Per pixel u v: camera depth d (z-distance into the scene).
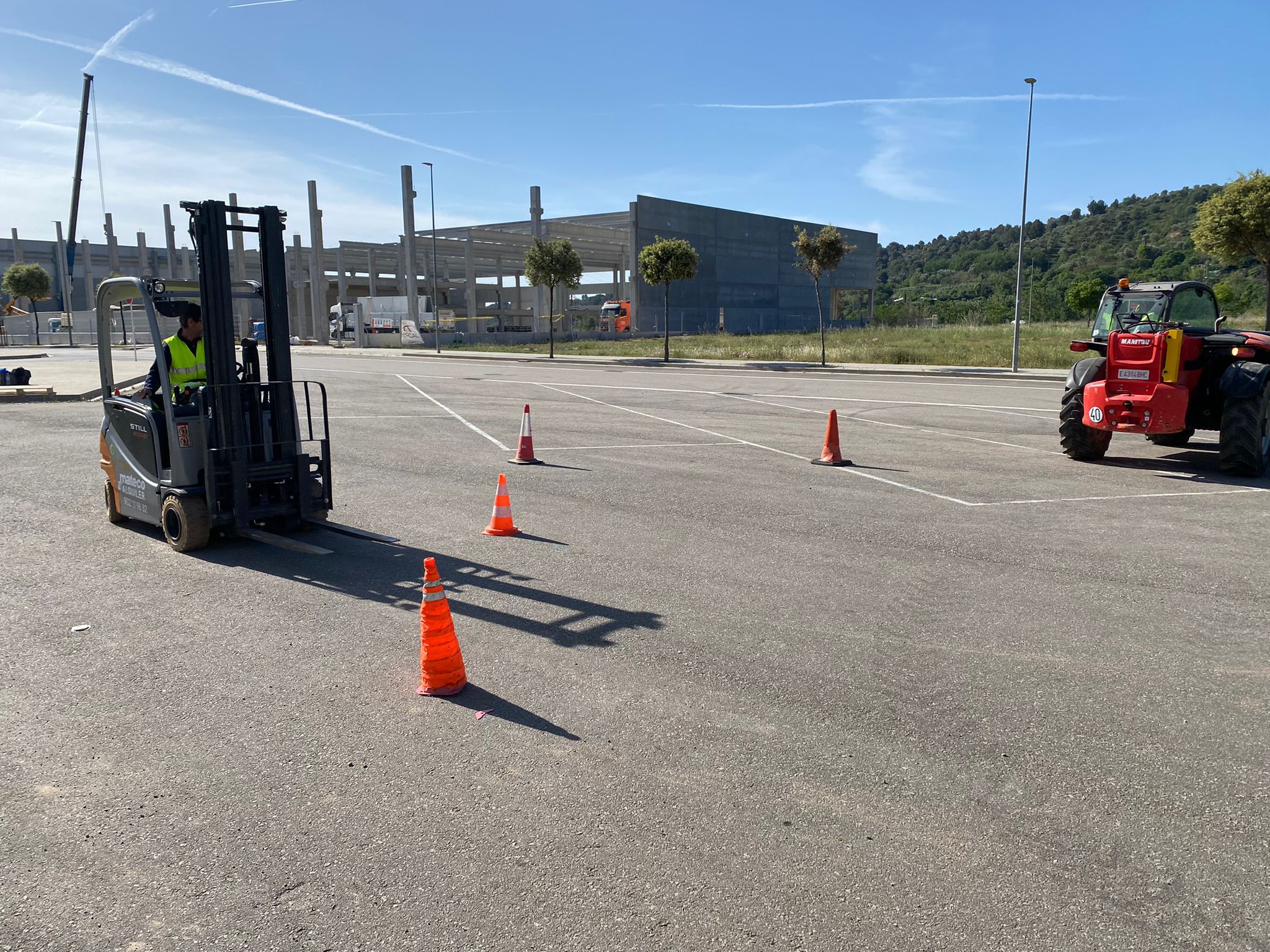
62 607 6.09
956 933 2.88
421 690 4.69
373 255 65.25
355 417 16.80
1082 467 11.40
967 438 14.06
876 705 4.55
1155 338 10.54
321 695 4.68
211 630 5.63
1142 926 2.92
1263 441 10.77
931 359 32.91
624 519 8.62
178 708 4.53
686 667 5.02
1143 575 6.77
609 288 77.25
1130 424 10.77
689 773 3.87
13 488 10.09
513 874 3.17
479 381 26.16
